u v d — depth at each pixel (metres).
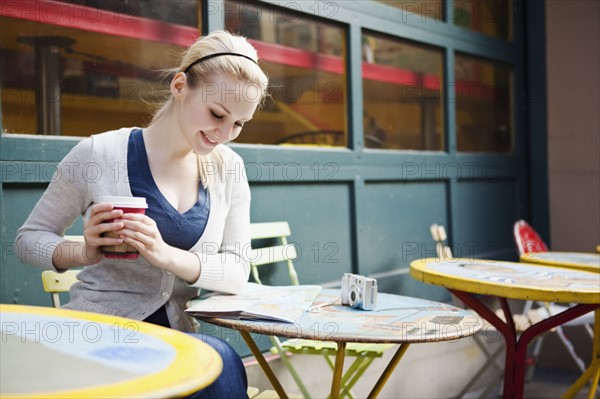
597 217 4.73
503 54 4.75
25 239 1.78
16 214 2.24
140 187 1.83
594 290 2.28
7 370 1.03
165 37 2.91
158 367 1.06
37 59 2.54
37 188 2.29
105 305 1.80
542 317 3.59
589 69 4.71
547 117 4.91
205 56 1.79
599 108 4.69
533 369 4.09
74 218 1.87
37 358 1.10
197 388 1.00
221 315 1.70
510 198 4.86
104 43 2.81
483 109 4.67
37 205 1.85
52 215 1.83
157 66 3.06
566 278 2.57
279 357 2.99
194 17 2.90
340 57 3.55
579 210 4.80
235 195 2.04
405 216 3.91
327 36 3.50
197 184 1.93
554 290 2.28
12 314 1.39
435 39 4.14
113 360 1.10
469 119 4.54
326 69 3.51
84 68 2.78
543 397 3.88
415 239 3.98
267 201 3.08
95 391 0.93
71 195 1.83
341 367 1.69
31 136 2.29
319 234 3.35
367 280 1.86
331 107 3.56
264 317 1.67
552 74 4.88
